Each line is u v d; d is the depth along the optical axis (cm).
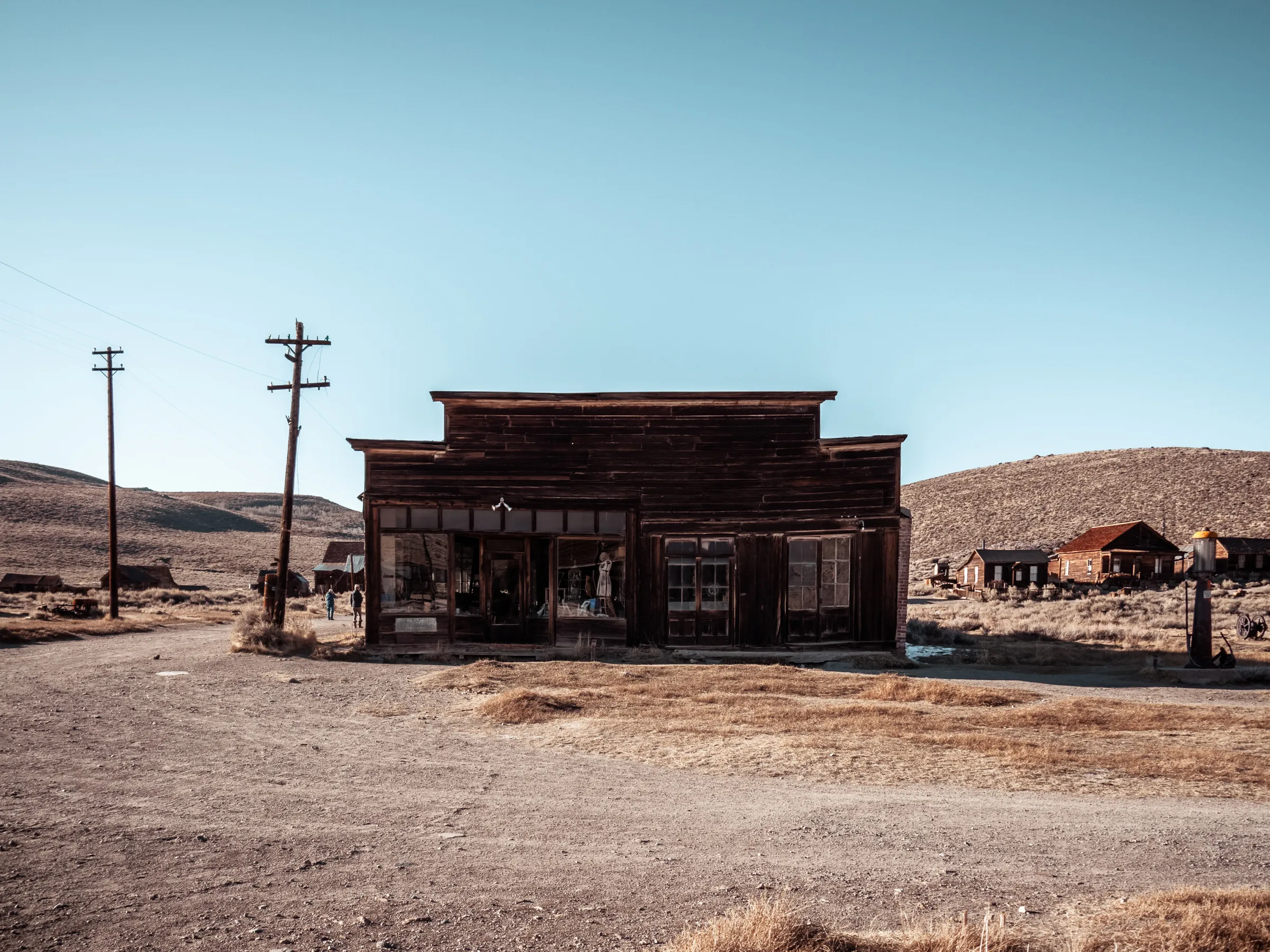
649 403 2519
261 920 568
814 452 2488
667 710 1465
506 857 711
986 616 4453
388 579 2472
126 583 7381
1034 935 529
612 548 2505
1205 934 506
